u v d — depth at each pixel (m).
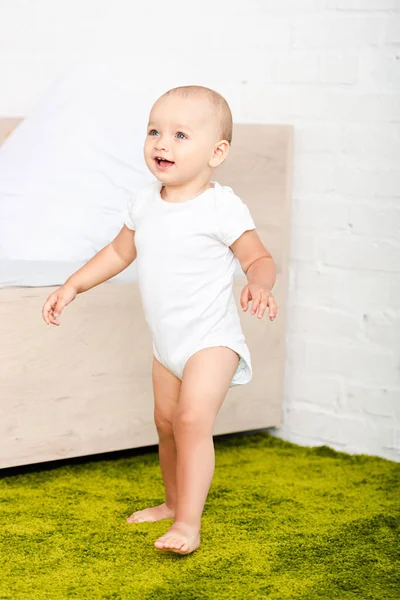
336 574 1.54
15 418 1.98
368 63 2.27
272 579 1.52
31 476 2.08
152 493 1.97
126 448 2.14
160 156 1.62
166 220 1.65
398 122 2.21
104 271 1.78
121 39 2.73
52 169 2.36
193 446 1.60
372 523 1.81
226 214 1.63
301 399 2.45
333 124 2.34
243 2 2.49
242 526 1.77
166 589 1.46
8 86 2.88
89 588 1.46
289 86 2.42
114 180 2.35
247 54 2.50
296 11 2.39
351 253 2.32
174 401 1.73
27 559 1.57
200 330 1.65
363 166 2.28
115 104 2.49
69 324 2.02
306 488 2.04
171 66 2.65
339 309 2.36
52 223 2.26
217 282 1.66
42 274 2.02
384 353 2.28
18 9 2.85
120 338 2.09
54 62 2.85
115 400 2.11
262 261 1.62
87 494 1.95
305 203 2.40
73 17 2.80
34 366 1.99
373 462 2.26
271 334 2.39
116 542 1.66
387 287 2.26
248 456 2.31
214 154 1.67
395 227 2.23
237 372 1.71
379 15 2.24
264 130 2.39
